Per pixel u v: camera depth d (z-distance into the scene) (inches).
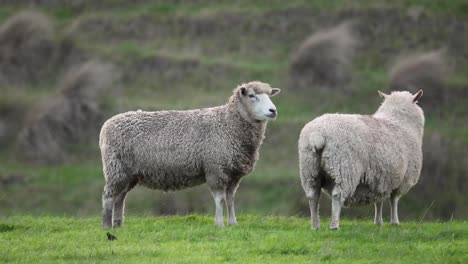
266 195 2504.9
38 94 3476.9
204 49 3821.4
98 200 2672.2
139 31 3988.7
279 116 3115.2
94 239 1245.7
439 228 1347.2
